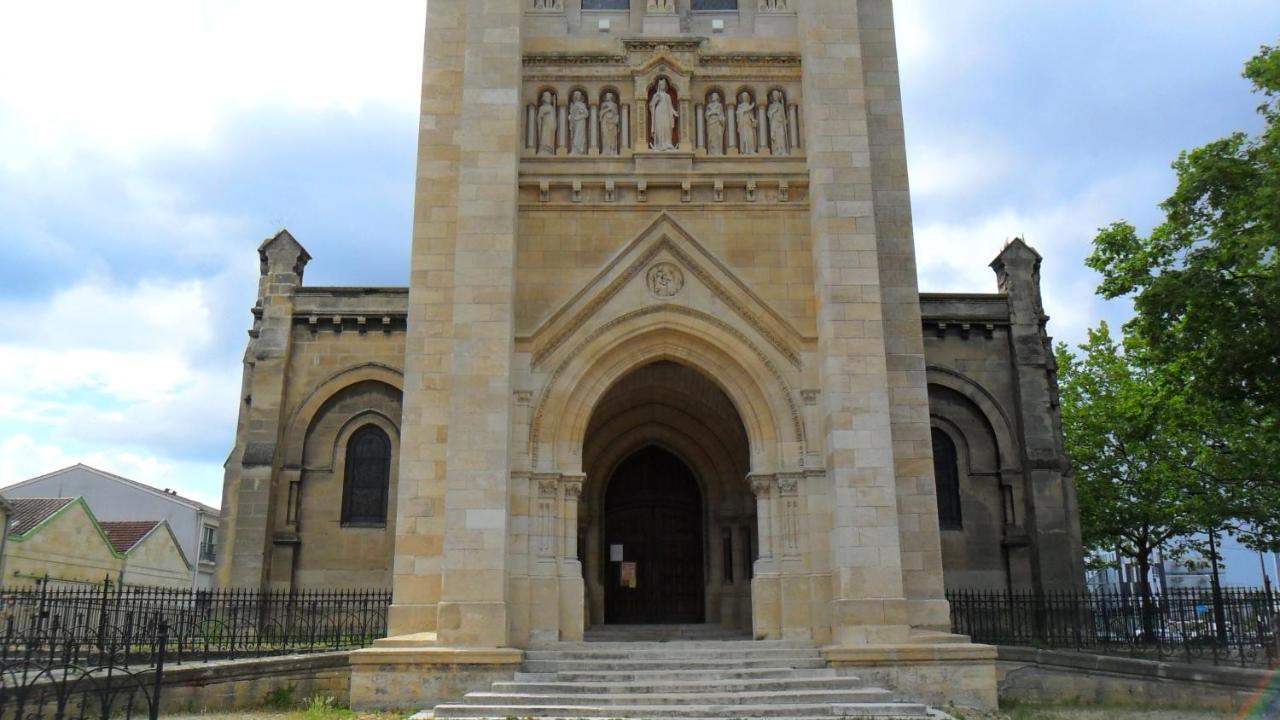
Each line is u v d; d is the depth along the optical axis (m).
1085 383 43.28
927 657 20.88
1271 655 22.11
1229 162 24.08
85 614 25.42
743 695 18.98
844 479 22.30
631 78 26.25
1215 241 24.62
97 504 66.81
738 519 29.30
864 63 26.95
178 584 60.38
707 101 26.23
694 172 25.31
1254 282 23.62
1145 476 40.19
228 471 32.28
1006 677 23.45
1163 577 45.50
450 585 21.41
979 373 33.69
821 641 22.39
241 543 31.08
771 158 25.53
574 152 25.61
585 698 18.89
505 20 25.14
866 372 23.00
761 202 25.38
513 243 23.69
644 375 28.09
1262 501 33.06
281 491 32.22
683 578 30.34
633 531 30.62
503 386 22.64
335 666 22.06
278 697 21.06
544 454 23.58
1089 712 20.88
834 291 23.53
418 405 23.78
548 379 24.00
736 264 24.97
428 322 24.33
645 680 20.12
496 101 24.53
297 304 33.53
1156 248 25.92
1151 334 25.31
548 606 22.59
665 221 25.05
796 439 23.84
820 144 24.58
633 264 24.75
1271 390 24.19
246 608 27.44
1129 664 22.09
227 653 23.36
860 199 24.20
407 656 20.50
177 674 19.59
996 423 33.28
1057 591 30.83
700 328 24.53
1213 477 33.06
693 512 30.83
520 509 23.11
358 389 33.25
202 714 19.61
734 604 28.61
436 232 24.92
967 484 32.91
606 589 30.19
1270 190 22.19
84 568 49.12
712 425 29.97
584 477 23.72
